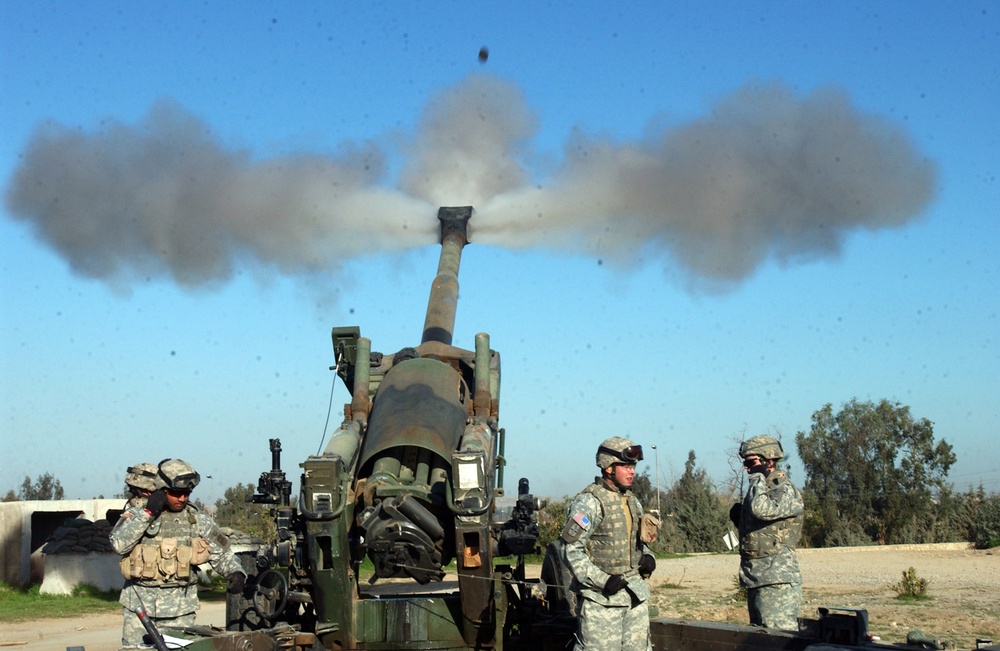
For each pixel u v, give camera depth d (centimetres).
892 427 4178
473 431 787
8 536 2119
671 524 3219
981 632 1173
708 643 675
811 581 1930
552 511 2280
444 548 755
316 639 723
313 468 711
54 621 1593
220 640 667
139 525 711
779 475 742
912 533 3950
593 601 638
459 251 1216
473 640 749
